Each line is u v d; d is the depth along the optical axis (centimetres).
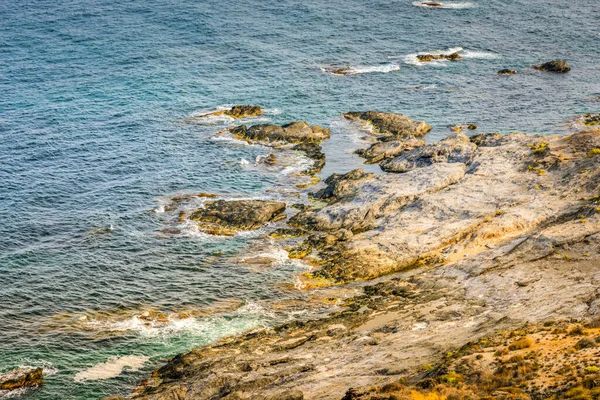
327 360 6072
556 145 9806
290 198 9725
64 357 6706
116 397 5891
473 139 10712
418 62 14700
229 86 13275
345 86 13450
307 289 7788
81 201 9531
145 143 11144
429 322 6581
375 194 9300
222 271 8144
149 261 8312
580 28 16962
